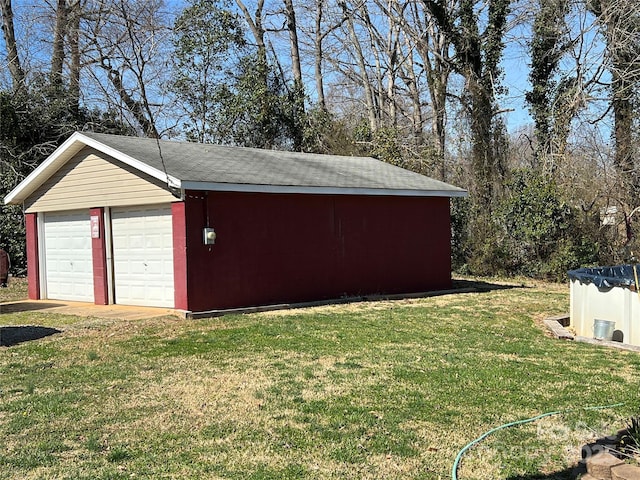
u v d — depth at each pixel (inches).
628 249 666.2
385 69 1104.2
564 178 715.4
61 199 514.3
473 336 335.6
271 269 458.9
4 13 848.3
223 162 482.3
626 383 236.7
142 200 441.1
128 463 161.8
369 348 300.7
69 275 529.7
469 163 847.1
